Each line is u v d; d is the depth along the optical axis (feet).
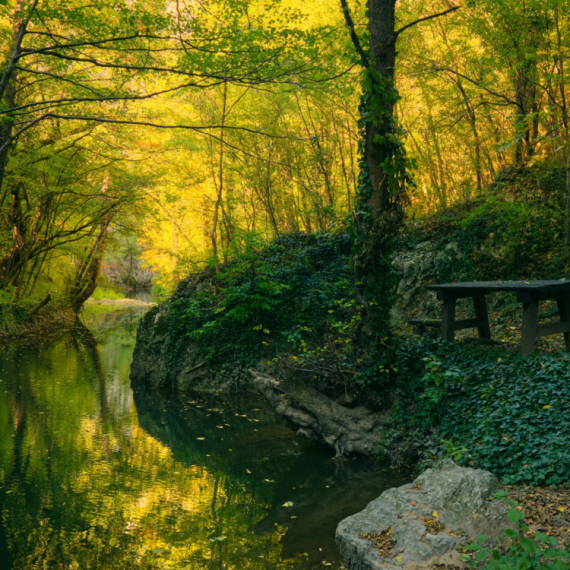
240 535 18.33
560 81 34.09
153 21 23.50
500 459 18.74
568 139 35.22
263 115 52.34
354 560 14.96
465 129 49.60
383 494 17.78
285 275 42.98
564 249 36.60
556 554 11.27
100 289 140.87
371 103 25.05
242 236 43.34
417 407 24.94
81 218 78.84
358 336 26.68
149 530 18.79
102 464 25.67
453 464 19.12
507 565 11.56
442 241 42.70
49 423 32.48
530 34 36.09
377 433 25.45
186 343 43.04
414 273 42.42
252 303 40.16
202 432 31.07
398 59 46.09
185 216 78.48
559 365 21.66
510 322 35.40
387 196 26.32
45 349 60.54
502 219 39.47
